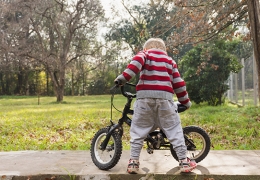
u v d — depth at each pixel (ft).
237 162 13.74
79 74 136.26
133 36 120.78
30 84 160.25
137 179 12.03
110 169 12.89
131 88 113.09
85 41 123.44
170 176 11.94
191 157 13.87
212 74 49.65
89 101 89.97
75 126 31.50
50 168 13.32
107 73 151.53
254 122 29.81
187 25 33.94
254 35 24.56
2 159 15.24
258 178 11.78
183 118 34.58
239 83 54.70
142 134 12.00
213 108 43.47
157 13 35.14
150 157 14.85
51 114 45.06
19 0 88.48
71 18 91.61
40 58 92.38
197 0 29.73
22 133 28.09
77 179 12.23
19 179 12.46
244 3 29.27
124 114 12.96
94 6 90.84
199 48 51.01
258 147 19.58
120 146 12.50
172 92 12.10
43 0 89.45
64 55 93.50
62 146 21.85
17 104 81.15
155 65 12.01
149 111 11.80
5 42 88.69
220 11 31.14
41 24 111.04
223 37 38.73
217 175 11.85
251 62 46.26
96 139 13.55
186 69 52.80
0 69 122.52
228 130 26.37
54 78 93.56
